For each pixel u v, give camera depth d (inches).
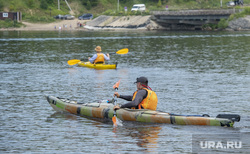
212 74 1206.3
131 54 1907.0
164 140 538.9
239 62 1512.1
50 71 1305.4
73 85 1024.9
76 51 2073.1
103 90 950.4
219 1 6993.1
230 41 2731.3
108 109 665.0
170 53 1930.4
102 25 5546.3
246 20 4370.1
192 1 7027.6
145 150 501.7
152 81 1084.5
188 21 4793.3
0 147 518.9
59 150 506.3
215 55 1797.5
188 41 2797.7
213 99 832.3
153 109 651.5
